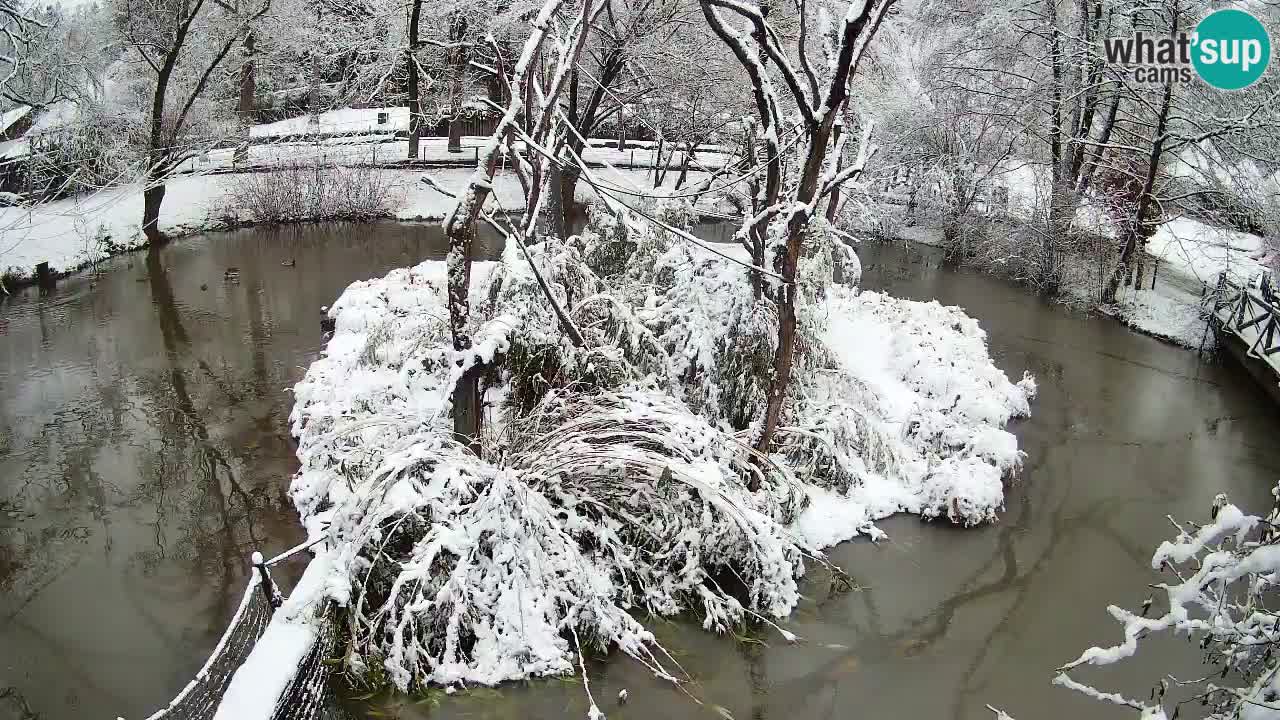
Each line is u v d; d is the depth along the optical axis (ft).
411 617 22.07
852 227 85.35
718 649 25.11
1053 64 70.23
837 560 29.99
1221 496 16.93
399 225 90.48
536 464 26.68
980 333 51.31
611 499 27.61
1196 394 47.44
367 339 42.19
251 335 54.19
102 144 77.82
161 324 56.39
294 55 108.17
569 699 22.62
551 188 55.83
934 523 32.68
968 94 79.56
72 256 68.90
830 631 26.35
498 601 23.38
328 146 103.30
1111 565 30.42
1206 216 65.57
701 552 26.68
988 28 74.79
